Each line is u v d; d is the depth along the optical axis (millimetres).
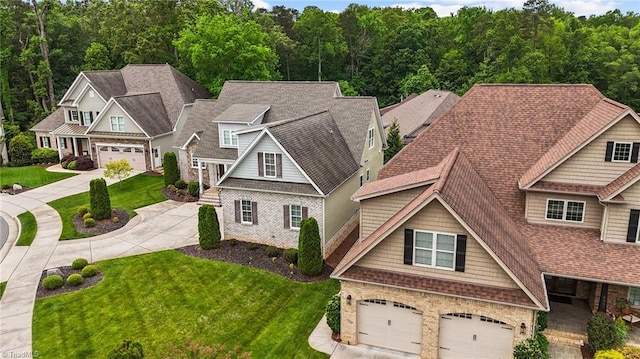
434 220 15398
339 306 17500
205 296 20703
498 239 15805
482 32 73750
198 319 18922
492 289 15094
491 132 21656
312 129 27547
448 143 21891
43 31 55500
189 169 36500
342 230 27125
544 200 18688
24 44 58312
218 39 48406
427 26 81062
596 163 17859
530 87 22516
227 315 19188
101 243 26734
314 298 20469
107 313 19547
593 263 16859
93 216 29969
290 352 16812
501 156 20828
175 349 16969
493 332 15406
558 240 18062
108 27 60969
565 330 17375
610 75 61094
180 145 36469
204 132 34781
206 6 59969
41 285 21984
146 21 55406
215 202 33062
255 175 25266
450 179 16797
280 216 24875
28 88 58531
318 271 22375
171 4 55500
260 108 33688
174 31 55906
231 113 33375
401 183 18734
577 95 21469
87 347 17297
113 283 22047
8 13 55250
